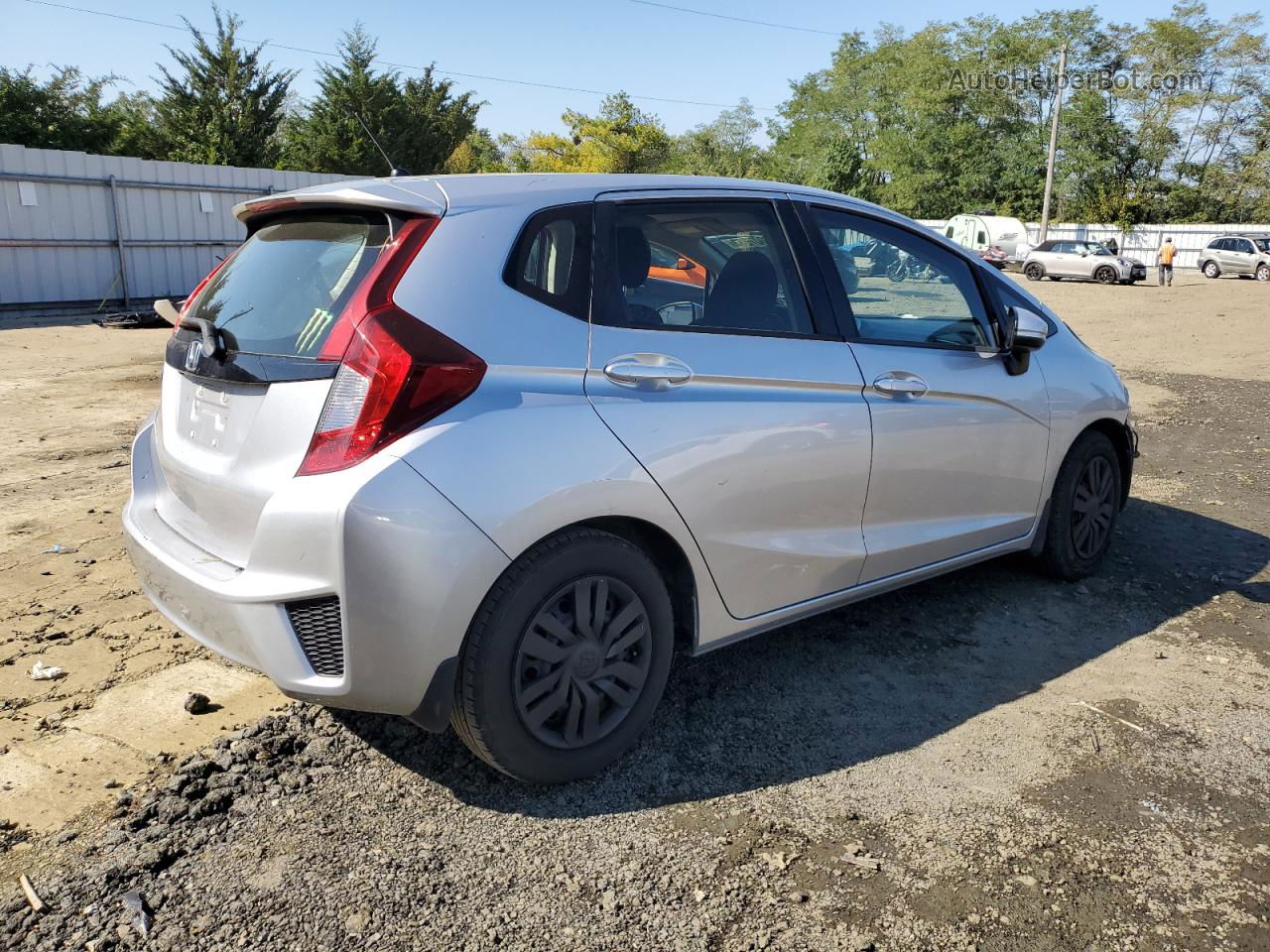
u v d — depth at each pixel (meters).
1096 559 4.59
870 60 70.50
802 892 2.37
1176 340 15.58
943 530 3.73
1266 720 3.27
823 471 3.19
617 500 2.65
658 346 2.83
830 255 3.41
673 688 3.41
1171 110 58.31
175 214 18.19
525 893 2.34
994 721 3.23
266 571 2.42
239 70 33.19
